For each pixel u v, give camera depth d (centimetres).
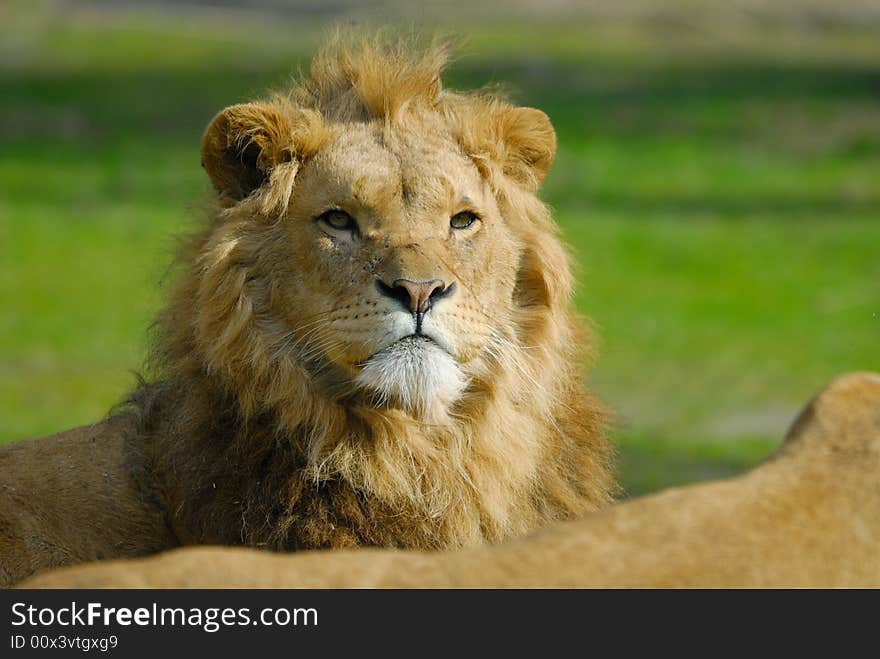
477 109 1016
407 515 949
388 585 530
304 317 941
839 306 3034
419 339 909
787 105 5350
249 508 943
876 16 7531
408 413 946
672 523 553
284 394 938
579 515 1024
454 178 955
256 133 970
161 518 1017
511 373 983
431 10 7150
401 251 916
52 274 3300
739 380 2461
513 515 983
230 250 954
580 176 4475
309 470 936
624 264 3431
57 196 4209
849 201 4122
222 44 6662
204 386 964
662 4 7556
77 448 1057
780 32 7212
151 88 5738
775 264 3416
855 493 568
